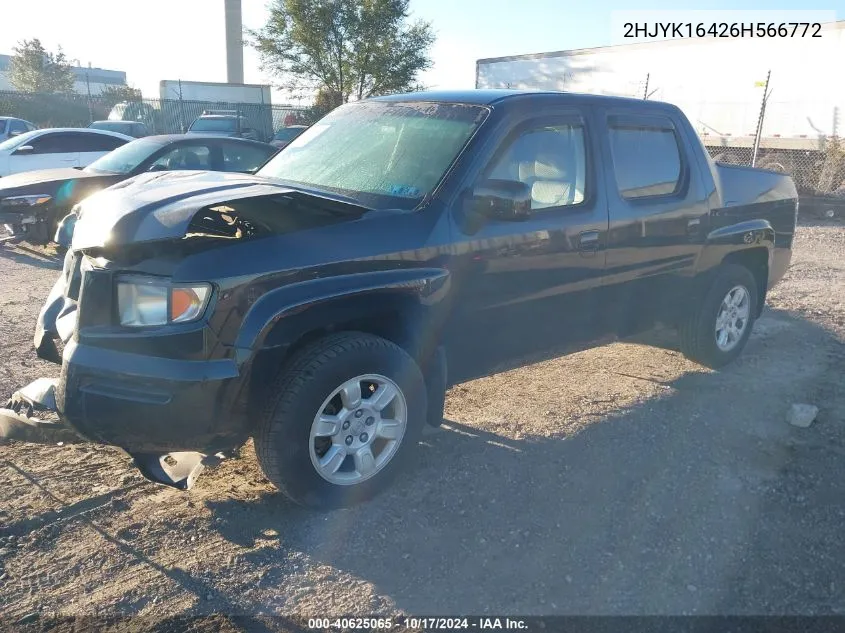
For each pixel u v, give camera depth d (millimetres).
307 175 4277
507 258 3908
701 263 5145
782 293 8164
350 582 3059
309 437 3332
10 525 3381
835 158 17484
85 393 3141
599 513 3598
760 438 4449
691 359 5582
